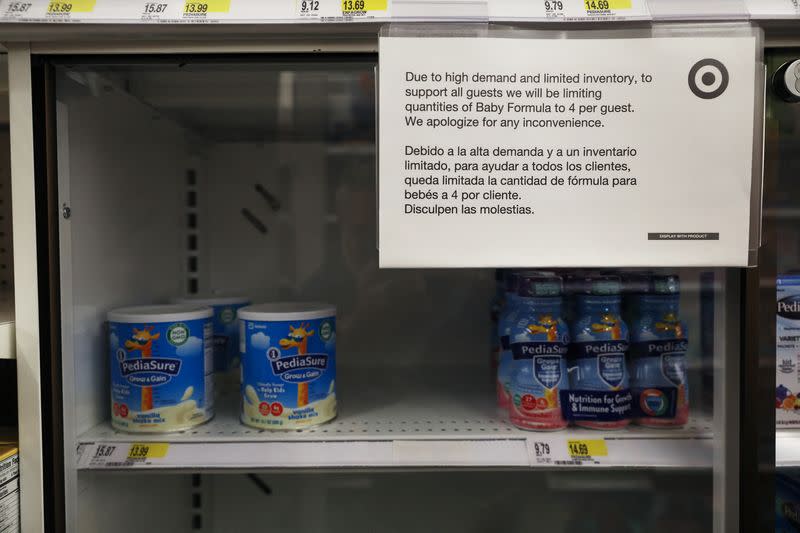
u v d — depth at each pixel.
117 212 0.94
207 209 1.32
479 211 0.68
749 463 0.73
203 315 0.90
